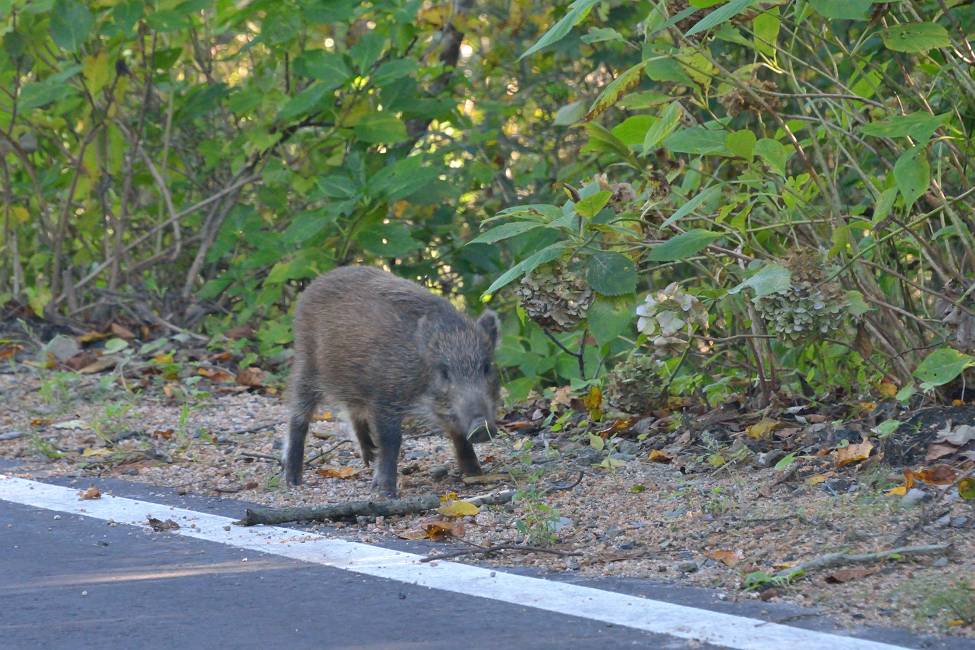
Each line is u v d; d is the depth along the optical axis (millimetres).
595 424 10828
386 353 9391
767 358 10617
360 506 8148
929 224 10164
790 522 7383
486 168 15891
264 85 15469
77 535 7836
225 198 16625
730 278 10508
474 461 9508
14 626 5973
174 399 12914
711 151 9102
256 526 8023
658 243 9148
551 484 8914
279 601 6332
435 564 6988
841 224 9008
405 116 15562
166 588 6605
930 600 5898
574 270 9125
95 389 13133
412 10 14898
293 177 15484
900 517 7312
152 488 9328
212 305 16625
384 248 14234
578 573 6758
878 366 10273
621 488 8617
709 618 5832
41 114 16453
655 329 9078
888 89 10875
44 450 10430
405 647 5551
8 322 16125
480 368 9383
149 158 16828
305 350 10023
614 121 16188
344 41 17719
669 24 8156
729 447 9562
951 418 8828
